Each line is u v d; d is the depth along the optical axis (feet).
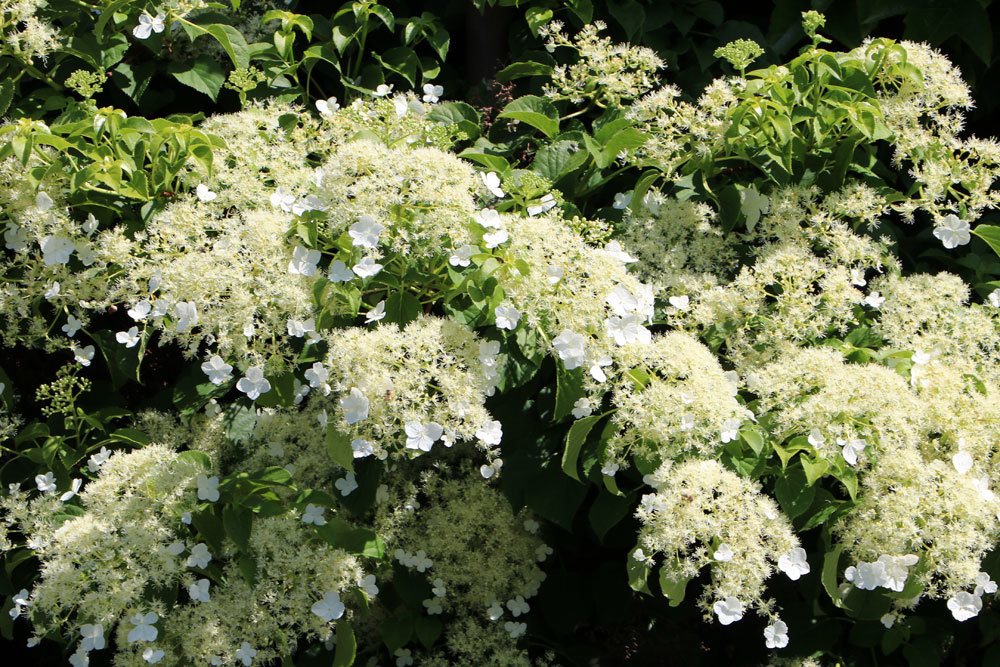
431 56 13.55
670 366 8.41
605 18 12.41
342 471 9.87
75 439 10.59
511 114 10.48
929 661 9.77
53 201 9.46
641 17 11.98
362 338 8.16
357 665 10.38
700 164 10.07
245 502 8.81
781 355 9.25
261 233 8.47
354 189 8.31
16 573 10.27
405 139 9.97
